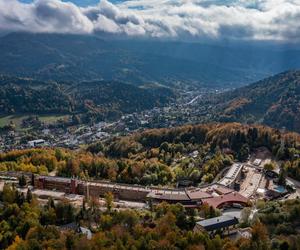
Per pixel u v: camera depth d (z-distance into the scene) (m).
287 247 171.62
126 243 177.88
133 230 197.12
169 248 173.25
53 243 185.50
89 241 183.38
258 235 182.62
